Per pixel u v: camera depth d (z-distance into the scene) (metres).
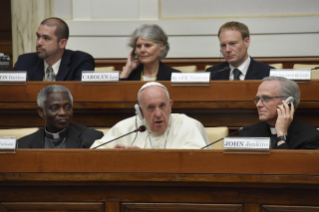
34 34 19.53
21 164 9.14
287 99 11.12
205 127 13.58
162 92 11.68
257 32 19.97
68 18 20.73
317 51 19.73
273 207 8.75
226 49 14.62
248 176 8.65
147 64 14.82
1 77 13.81
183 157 8.82
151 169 8.86
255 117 13.35
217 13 20.27
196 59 20.31
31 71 15.57
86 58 15.72
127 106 13.56
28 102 13.80
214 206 8.88
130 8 20.58
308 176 8.49
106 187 9.13
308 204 8.67
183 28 20.31
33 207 9.25
